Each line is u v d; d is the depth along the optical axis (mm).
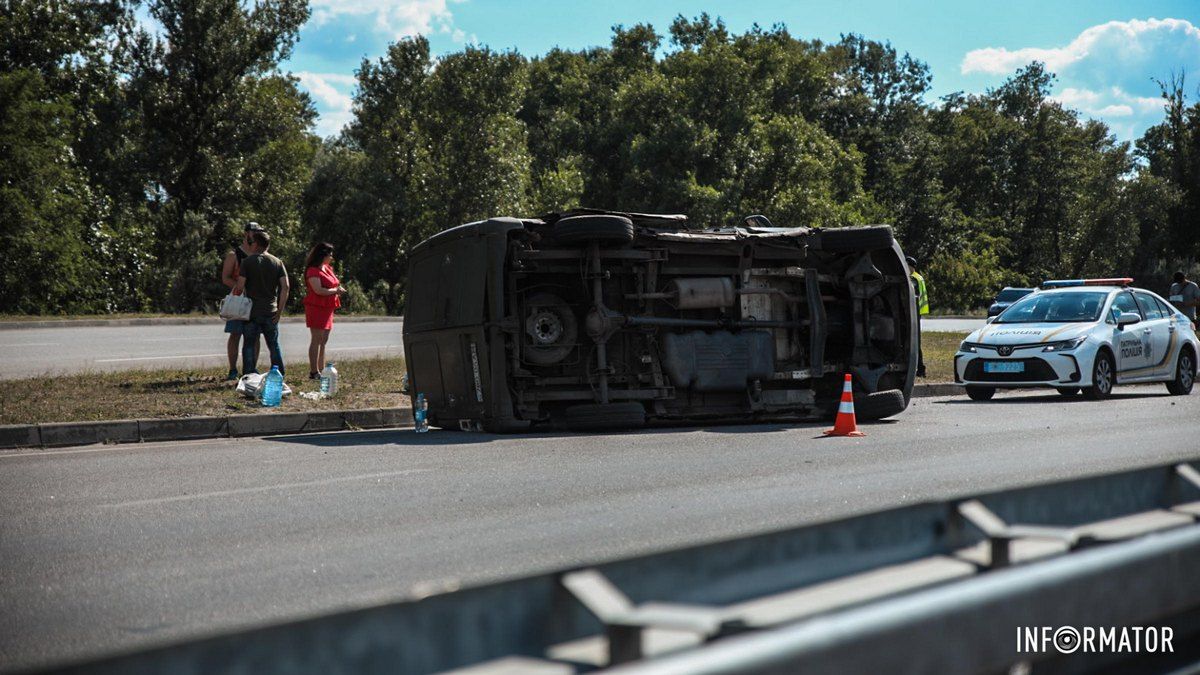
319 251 14992
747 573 2293
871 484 7586
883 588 2473
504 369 11336
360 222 63062
